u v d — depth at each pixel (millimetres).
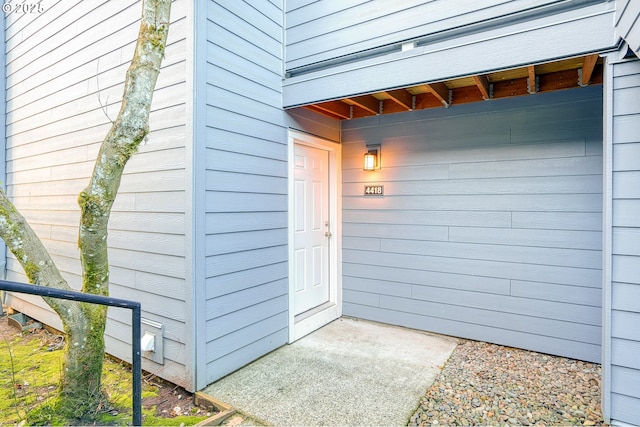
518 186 3258
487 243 3398
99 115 3242
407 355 3123
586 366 2902
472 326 3475
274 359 3033
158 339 2697
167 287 2629
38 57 4059
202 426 2074
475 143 3447
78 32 3459
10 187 4699
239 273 2850
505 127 3311
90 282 2143
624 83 2076
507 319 3311
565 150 3066
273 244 3223
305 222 3826
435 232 3654
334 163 4164
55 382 2652
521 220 3248
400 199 3850
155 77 2158
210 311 2596
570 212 3049
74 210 3578
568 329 3057
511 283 3293
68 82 3609
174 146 2570
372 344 3379
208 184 2574
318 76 3182
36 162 4172
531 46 2332
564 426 2105
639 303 2023
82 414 2129
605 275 2127
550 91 3094
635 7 1745
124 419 2178
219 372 2660
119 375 2826
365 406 2318
